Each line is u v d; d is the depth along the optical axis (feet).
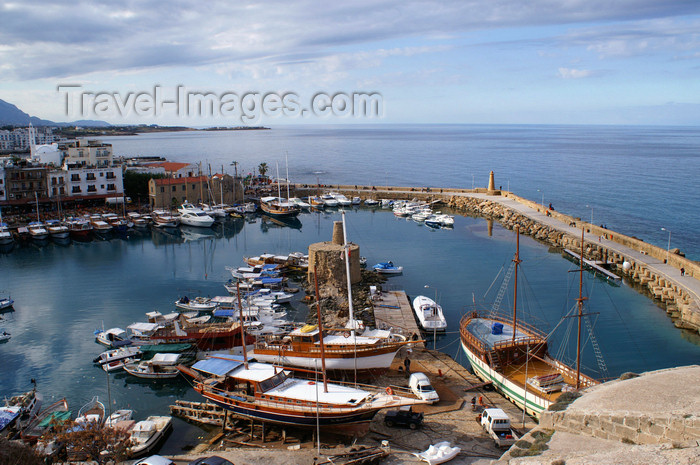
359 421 128.98
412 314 226.58
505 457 83.92
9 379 173.88
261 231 431.84
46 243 391.65
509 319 213.87
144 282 288.51
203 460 105.40
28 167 486.38
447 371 168.04
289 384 142.00
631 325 220.23
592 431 81.15
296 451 122.01
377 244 373.81
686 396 82.74
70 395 162.81
